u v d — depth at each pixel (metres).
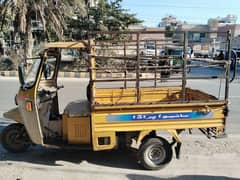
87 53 5.80
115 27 24.41
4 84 16.23
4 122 8.68
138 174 5.57
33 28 22.22
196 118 5.68
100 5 23.73
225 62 5.67
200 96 6.56
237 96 13.53
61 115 6.41
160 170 5.75
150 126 5.64
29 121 5.85
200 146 7.02
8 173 5.50
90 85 5.55
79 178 5.35
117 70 7.03
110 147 5.68
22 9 18.95
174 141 5.98
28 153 6.47
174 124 5.67
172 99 7.14
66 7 20.39
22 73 6.04
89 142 5.84
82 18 23.69
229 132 8.20
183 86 5.77
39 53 5.88
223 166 5.95
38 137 5.88
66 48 5.70
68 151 6.60
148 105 5.56
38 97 5.97
